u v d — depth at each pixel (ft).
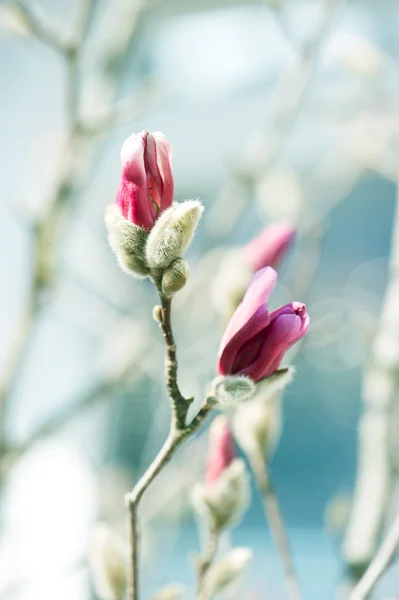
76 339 5.11
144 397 4.80
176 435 2.12
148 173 2.08
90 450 4.95
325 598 4.99
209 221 3.71
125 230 2.07
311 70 3.34
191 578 4.36
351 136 3.67
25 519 4.61
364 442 2.82
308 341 3.13
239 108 5.44
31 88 5.48
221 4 4.61
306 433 6.15
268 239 2.52
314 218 3.78
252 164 3.53
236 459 2.40
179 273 2.07
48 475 4.75
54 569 2.79
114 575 2.31
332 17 3.17
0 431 2.97
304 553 5.97
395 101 3.64
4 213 5.43
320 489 6.51
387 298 2.95
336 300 3.65
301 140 5.16
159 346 3.22
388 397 2.82
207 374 3.19
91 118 2.97
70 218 3.25
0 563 3.96
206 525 2.40
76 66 2.90
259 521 6.15
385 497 2.73
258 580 3.59
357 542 2.68
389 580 3.28
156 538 3.27
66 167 3.01
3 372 3.00
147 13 3.65
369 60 3.44
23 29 2.90
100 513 3.52
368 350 2.90
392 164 3.59
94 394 3.06
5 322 5.32
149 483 2.14
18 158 5.51
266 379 2.12
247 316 2.10
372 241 6.11
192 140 5.71
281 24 3.21
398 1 5.03
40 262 2.99
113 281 3.68
